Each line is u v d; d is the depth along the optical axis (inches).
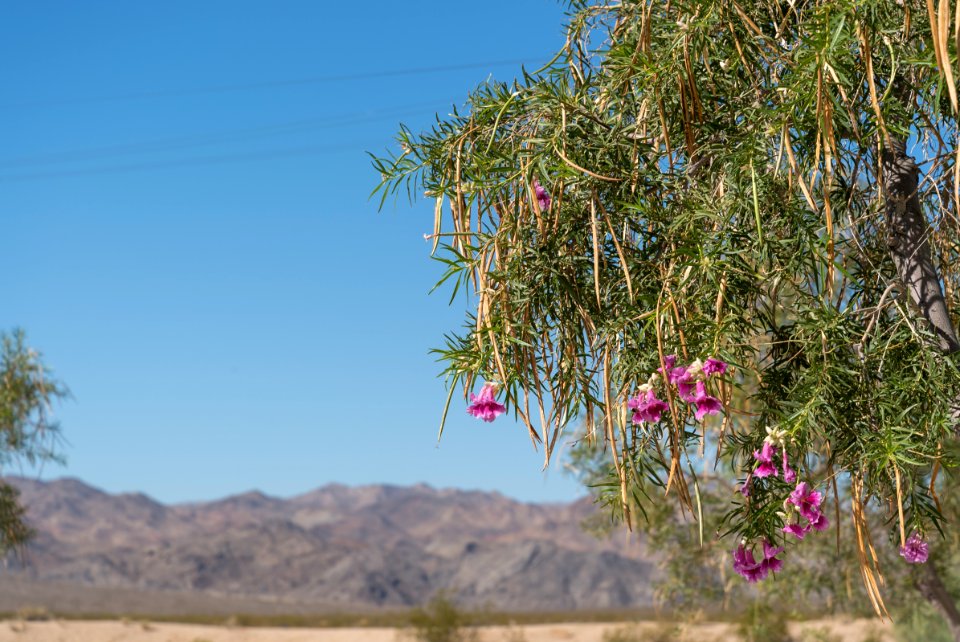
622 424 129.3
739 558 136.3
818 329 125.9
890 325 134.2
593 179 133.7
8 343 532.7
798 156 134.0
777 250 130.1
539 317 135.6
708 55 138.9
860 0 116.0
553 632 1403.8
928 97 133.0
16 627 1358.3
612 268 136.8
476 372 129.4
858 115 137.4
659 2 145.2
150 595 3998.5
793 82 124.3
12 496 560.1
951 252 170.6
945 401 122.8
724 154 133.3
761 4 145.6
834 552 359.6
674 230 132.2
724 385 126.6
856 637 535.2
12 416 523.2
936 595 347.9
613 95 141.9
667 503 378.6
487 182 138.8
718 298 123.3
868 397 126.7
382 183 145.4
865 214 148.9
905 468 123.5
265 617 2090.3
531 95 141.8
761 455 124.6
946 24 102.4
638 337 127.3
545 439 132.2
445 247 134.3
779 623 430.0
